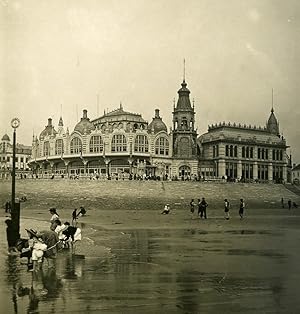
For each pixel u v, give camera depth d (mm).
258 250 23953
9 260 20125
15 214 22984
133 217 50094
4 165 125250
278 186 81688
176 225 40406
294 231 35281
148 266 18781
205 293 14086
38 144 111500
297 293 14148
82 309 12297
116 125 101750
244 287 14922
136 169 98812
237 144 103812
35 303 12883
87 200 66625
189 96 102375
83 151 102000
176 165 103938
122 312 12039
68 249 23875
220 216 53781
